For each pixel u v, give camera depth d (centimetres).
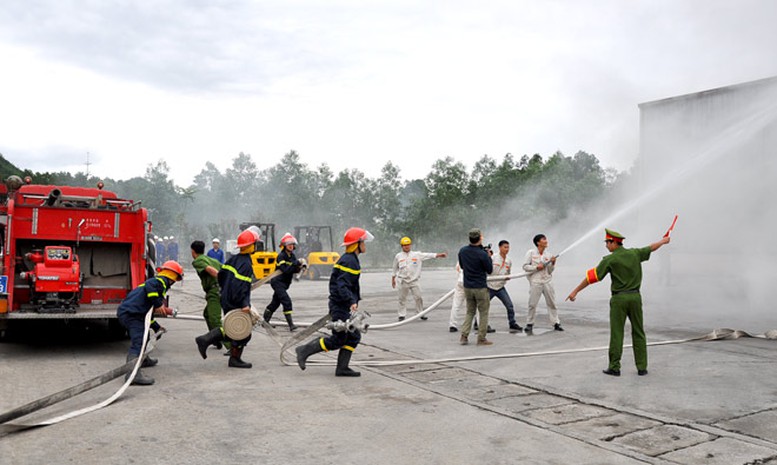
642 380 685
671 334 1019
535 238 1043
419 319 1270
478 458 438
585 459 435
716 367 749
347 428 508
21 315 812
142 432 493
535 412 560
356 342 718
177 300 1675
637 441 476
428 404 587
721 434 490
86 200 1012
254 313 770
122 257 948
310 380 695
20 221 855
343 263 716
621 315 710
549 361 802
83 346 927
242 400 600
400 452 449
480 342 933
